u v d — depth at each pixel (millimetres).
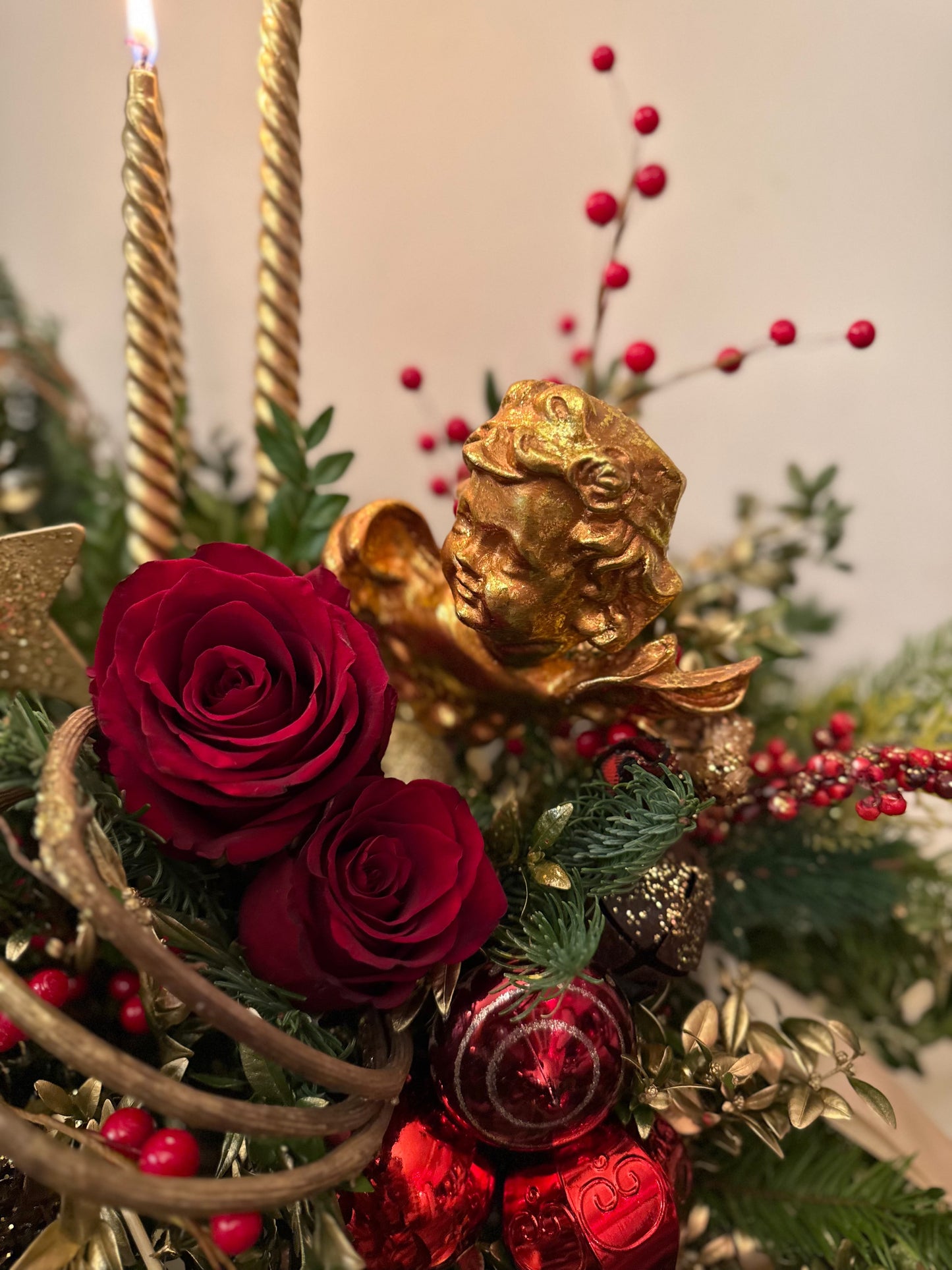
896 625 570
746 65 501
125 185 304
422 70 515
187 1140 226
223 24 510
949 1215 290
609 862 265
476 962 261
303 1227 234
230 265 549
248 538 393
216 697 242
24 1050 259
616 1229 251
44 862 201
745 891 337
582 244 541
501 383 564
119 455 478
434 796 247
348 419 571
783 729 384
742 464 563
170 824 233
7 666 285
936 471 548
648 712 281
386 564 288
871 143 505
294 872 239
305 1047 211
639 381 366
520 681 283
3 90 525
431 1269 252
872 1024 397
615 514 248
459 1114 250
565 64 510
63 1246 224
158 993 246
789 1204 301
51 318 481
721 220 529
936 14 479
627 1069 254
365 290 555
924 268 520
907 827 372
